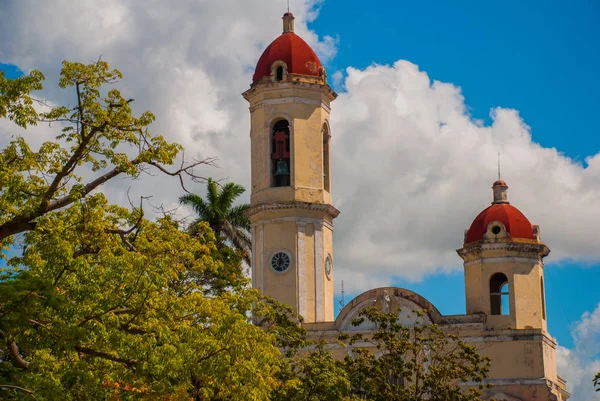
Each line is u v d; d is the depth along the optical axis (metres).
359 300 69.75
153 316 38.69
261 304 48.47
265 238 71.69
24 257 38.12
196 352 38.91
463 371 56.75
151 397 38.28
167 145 39.94
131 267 38.03
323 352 55.78
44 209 37.91
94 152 39.06
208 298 42.12
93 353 37.97
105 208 40.09
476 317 70.00
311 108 72.94
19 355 38.69
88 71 38.56
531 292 72.56
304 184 72.00
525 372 69.25
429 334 60.53
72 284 37.22
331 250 73.19
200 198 74.38
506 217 73.69
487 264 72.81
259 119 73.12
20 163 38.50
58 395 35.62
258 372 40.66
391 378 62.66
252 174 73.12
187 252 41.69
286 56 73.38
